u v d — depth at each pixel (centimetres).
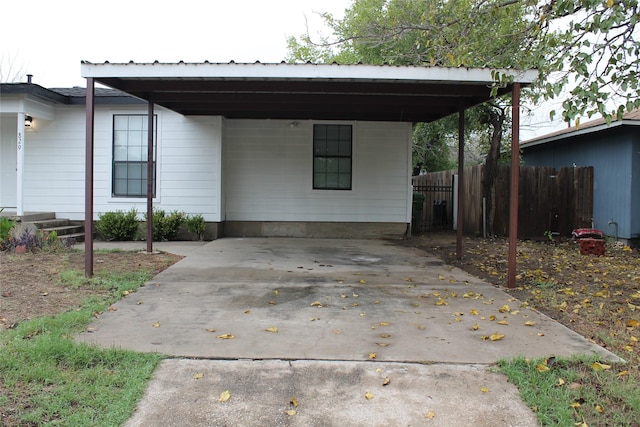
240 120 1175
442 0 980
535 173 1210
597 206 1205
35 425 284
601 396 327
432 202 1415
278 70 629
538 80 574
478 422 302
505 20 771
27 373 337
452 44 810
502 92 708
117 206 1135
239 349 402
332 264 795
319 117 1139
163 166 1133
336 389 338
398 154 1182
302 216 1184
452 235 1250
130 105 1122
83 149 1128
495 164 1195
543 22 589
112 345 401
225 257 845
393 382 348
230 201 1184
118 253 861
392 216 1188
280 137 1177
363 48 1453
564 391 333
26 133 1126
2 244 816
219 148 1127
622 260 878
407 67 626
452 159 2473
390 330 458
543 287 629
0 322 443
